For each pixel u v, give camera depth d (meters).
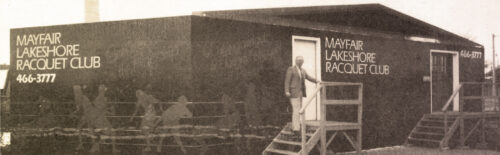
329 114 13.52
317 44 13.32
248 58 11.73
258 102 11.86
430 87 16.06
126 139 11.23
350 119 14.00
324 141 11.15
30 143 12.37
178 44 10.87
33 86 12.52
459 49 16.97
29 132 12.40
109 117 11.41
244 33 11.69
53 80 12.27
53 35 12.33
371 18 14.54
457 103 16.80
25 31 12.70
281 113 12.32
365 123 14.30
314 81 11.78
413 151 13.75
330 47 13.61
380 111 14.69
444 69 16.77
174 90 10.88
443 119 15.05
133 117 11.20
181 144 10.77
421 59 15.91
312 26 13.25
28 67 12.62
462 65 17.00
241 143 11.51
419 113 15.68
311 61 13.27
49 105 12.21
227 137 11.24
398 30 15.55
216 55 11.15
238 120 11.46
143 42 11.22
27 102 12.52
